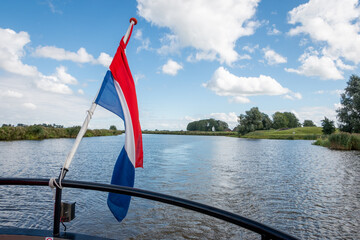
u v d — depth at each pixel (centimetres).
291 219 680
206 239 546
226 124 18825
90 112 255
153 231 580
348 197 899
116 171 278
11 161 1712
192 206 166
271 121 13725
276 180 1195
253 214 716
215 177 1238
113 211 263
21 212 691
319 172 1455
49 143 3578
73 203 214
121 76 279
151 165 1662
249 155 2461
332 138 3497
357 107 5797
